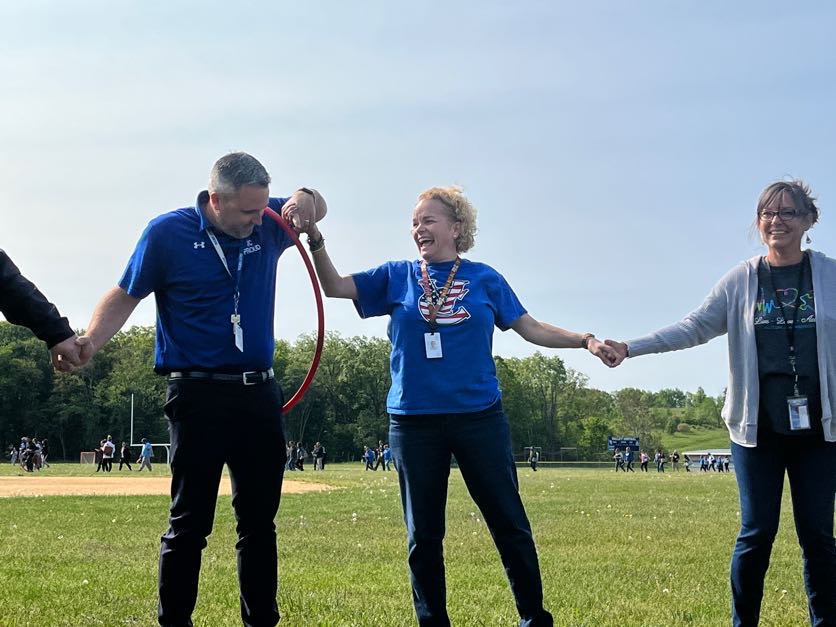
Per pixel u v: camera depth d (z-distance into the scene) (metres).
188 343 4.46
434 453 4.66
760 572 4.84
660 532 11.19
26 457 47.97
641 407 138.12
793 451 4.85
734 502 17.75
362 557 8.52
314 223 4.73
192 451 4.41
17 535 10.27
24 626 5.20
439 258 4.90
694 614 5.89
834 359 4.74
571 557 8.73
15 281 4.22
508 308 4.96
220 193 4.34
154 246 4.45
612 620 5.63
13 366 93.69
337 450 105.44
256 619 4.60
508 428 4.78
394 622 5.41
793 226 4.82
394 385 4.79
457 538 9.99
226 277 4.50
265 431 4.52
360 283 4.96
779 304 4.85
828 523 4.73
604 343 5.04
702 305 5.14
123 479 30.69
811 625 4.82
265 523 4.60
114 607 5.82
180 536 4.42
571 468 80.88
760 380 4.84
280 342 113.50
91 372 101.75
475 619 5.54
